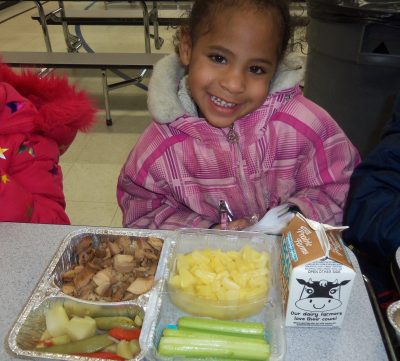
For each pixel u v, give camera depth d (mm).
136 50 4211
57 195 1072
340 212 1050
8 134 1004
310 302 589
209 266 672
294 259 582
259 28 840
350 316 635
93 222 1939
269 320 614
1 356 577
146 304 637
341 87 1781
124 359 569
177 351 560
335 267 567
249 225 982
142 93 3293
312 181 1063
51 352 581
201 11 904
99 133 2703
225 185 1043
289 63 1008
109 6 6008
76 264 750
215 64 894
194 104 1033
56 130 1065
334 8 1636
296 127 1031
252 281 645
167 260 722
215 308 621
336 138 1079
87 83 3498
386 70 1656
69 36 4137
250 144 1024
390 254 895
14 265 737
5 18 5496
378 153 997
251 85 899
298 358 573
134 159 1071
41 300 636
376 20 1567
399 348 586
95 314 646
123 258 722
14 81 1106
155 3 3863
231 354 557
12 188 933
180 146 1030
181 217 1055
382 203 938
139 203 1094
